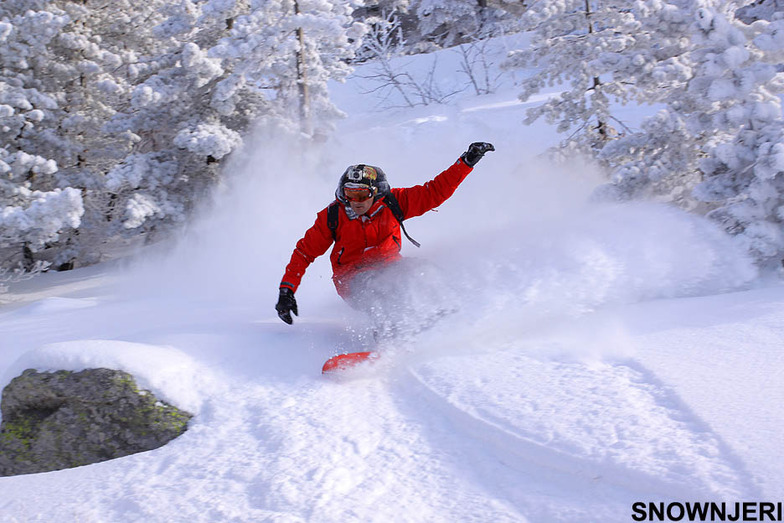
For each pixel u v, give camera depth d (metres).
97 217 11.05
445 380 3.45
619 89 8.79
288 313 4.33
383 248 4.35
